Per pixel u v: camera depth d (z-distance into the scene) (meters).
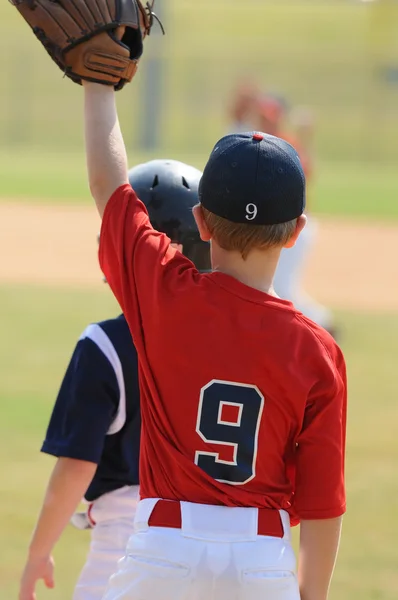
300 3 173.75
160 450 7.55
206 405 7.36
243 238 7.34
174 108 136.75
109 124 8.33
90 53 8.07
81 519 10.05
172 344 7.46
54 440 9.09
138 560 7.25
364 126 131.38
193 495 7.38
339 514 7.40
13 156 104.12
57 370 27.25
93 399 9.05
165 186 9.66
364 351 31.08
